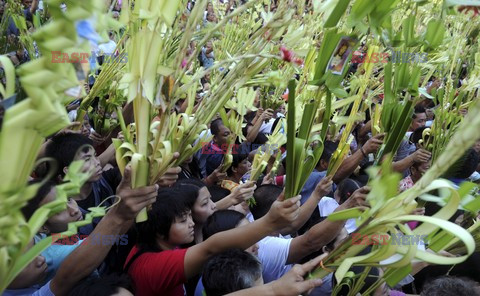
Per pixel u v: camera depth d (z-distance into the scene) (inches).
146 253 58.1
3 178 18.1
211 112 45.0
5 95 20.1
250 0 35.6
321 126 47.7
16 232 20.5
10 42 81.4
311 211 62.2
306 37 51.0
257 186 94.5
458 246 44.8
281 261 61.9
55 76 17.4
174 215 60.1
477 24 69.1
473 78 65.6
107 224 41.4
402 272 37.0
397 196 32.2
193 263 53.6
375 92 96.3
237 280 48.5
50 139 69.0
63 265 44.6
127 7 34.4
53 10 16.7
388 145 52.1
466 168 72.3
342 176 94.2
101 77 76.9
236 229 51.7
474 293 51.6
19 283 47.7
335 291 46.8
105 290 45.7
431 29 47.6
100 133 88.4
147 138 40.6
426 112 145.0
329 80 42.0
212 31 36.4
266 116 120.6
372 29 37.2
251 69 42.8
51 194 43.5
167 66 37.6
